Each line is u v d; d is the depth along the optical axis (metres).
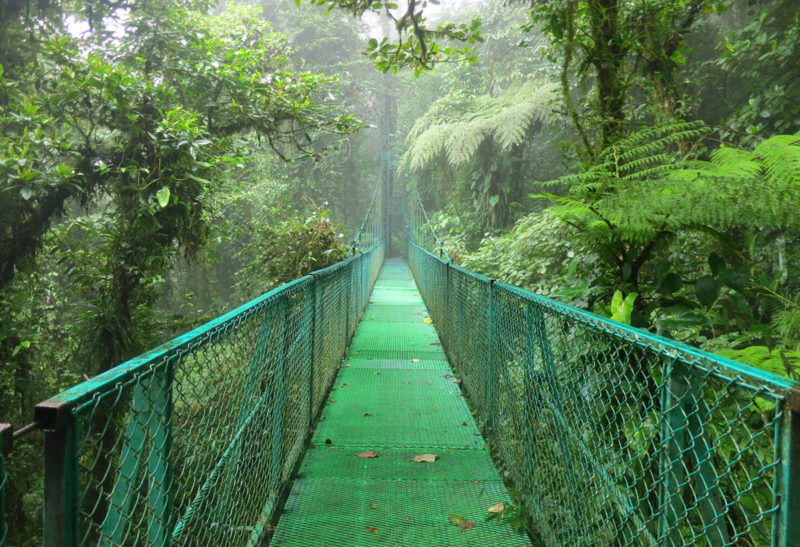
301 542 2.37
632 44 3.10
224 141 6.04
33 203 5.19
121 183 5.59
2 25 5.50
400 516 2.60
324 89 6.80
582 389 1.79
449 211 14.62
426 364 5.58
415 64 3.87
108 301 5.95
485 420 3.59
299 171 19.38
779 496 0.88
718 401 1.06
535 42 11.27
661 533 1.26
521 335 2.62
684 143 4.04
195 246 6.48
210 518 1.61
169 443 1.30
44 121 4.74
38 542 4.22
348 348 6.23
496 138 11.06
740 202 1.94
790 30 4.57
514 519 2.44
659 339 1.27
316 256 7.35
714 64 6.05
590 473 1.73
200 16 6.57
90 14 6.05
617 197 2.19
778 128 4.65
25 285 5.81
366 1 3.63
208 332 1.51
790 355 1.96
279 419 2.60
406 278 16.28
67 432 0.89
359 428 3.78
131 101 5.32
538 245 5.97
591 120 3.16
